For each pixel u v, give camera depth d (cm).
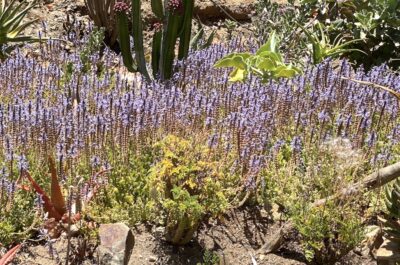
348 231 315
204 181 318
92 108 412
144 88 417
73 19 621
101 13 603
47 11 628
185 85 464
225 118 379
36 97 412
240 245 330
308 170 344
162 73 503
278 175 352
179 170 315
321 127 373
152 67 511
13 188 312
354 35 621
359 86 434
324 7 656
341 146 344
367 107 413
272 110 397
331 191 337
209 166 326
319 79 437
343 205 327
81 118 368
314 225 316
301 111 404
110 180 345
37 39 537
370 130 405
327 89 413
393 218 331
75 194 321
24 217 317
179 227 310
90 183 326
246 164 349
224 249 326
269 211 346
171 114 374
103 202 337
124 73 482
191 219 308
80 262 305
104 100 381
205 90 439
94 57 495
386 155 360
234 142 363
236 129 362
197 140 352
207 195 320
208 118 362
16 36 539
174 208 306
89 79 451
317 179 343
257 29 611
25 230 312
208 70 474
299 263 324
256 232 337
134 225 330
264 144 358
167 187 318
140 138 361
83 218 318
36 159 353
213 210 320
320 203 325
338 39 636
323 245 315
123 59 499
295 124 396
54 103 419
